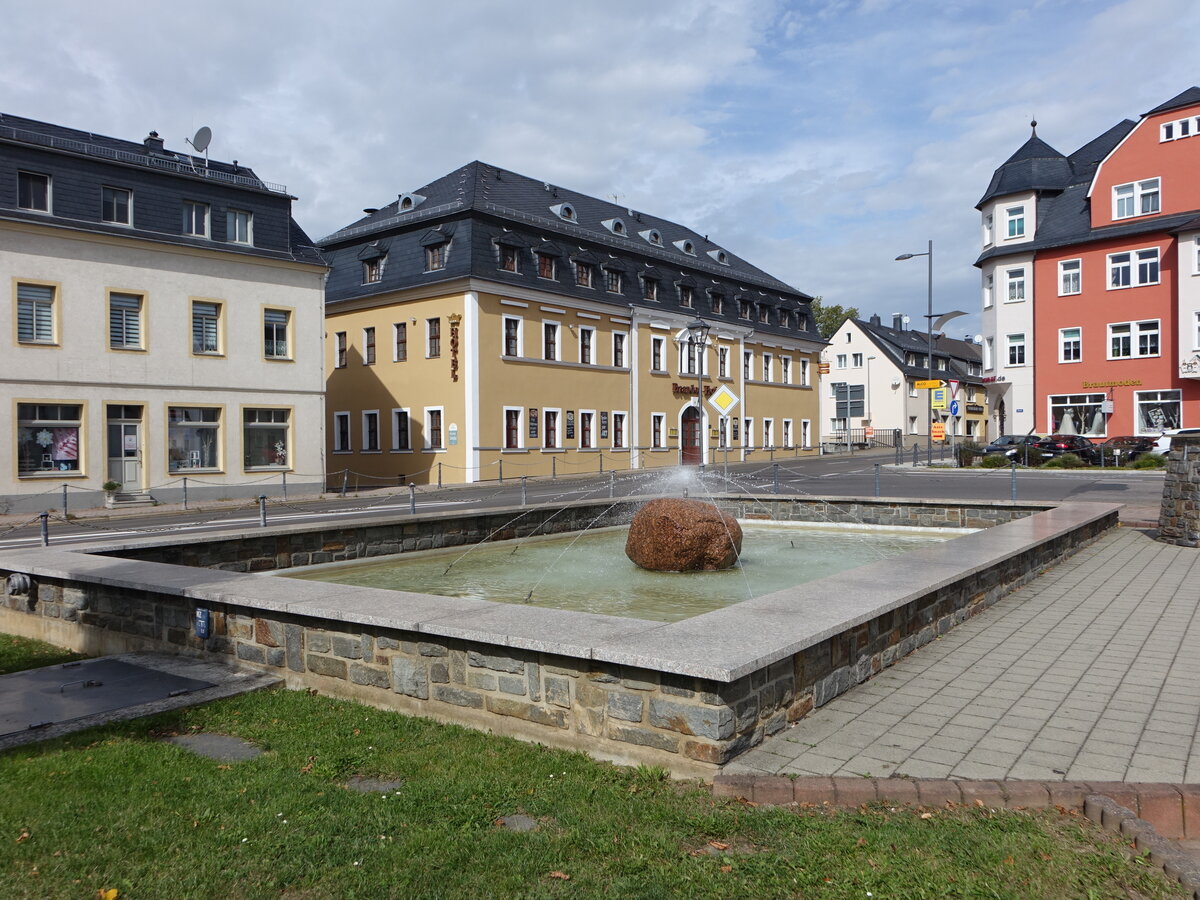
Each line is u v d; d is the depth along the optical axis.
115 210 27.86
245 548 10.99
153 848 3.90
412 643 5.87
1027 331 43.88
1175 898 3.40
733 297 53.19
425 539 13.45
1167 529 13.70
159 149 32.16
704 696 4.62
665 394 47.75
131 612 7.96
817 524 17.39
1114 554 12.55
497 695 5.46
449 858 3.76
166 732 5.61
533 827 4.12
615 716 4.96
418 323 38.88
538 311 40.03
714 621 5.66
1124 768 4.55
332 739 5.34
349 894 3.49
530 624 5.58
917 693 5.95
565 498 26.88
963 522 16.09
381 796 4.47
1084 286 42.00
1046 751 4.82
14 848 3.90
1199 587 9.90
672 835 3.97
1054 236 43.19
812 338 60.50
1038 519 12.88
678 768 4.71
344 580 11.10
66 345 26.58
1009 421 44.59
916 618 7.16
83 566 8.68
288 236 31.97
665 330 47.78
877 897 3.42
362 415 41.62
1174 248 39.38
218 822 4.16
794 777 4.47
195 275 29.47
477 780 4.63
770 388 56.44
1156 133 40.00
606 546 14.58
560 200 46.50
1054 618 8.38
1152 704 5.64
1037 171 44.41
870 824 4.02
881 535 16.06
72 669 7.03
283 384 31.78
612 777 4.70
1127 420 40.88
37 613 9.03
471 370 36.69
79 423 26.97
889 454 59.31
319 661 6.44
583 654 4.96
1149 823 3.97
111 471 27.66
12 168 25.70
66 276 26.61
